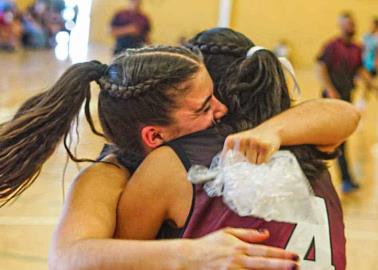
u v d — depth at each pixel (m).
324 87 6.22
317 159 1.36
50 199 5.10
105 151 1.42
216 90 1.35
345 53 6.11
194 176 1.22
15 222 4.65
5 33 17.17
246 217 1.18
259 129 1.28
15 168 1.31
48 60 15.79
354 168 7.25
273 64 1.37
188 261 1.06
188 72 1.26
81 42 20.09
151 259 1.08
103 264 1.10
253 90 1.34
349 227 5.05
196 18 18.30
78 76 1.32
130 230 1.26
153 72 1.25
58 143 1.34
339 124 1.36
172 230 1.25
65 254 1.14
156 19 18.52
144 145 1.29
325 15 17.33
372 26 10.97
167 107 1.26
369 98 12.44
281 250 1.06
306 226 1.20
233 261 1.04
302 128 1.31
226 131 1.29
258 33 17.80
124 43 8.55
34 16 18.70
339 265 1.24
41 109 1.31
